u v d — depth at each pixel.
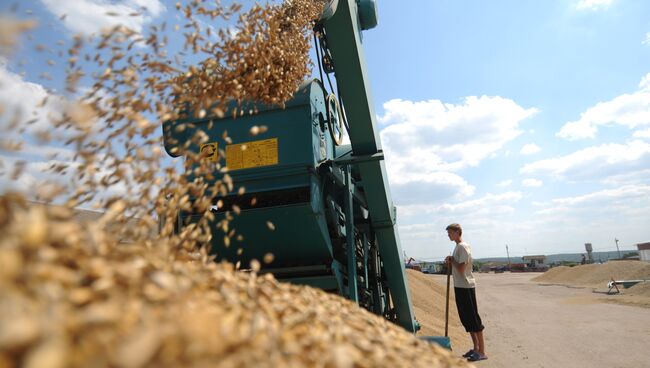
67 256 1.01
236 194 4.32
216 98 2.42
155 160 1.80
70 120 1.67
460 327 9.64
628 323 9.09
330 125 4.86
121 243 1.58
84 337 0.78
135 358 0.74
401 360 1.39
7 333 0.66
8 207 1.07
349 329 1.47
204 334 0.92
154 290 1.05
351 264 4.45
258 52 2.62
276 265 4.64
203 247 1.83
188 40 2.22
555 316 10.92
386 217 4.99
